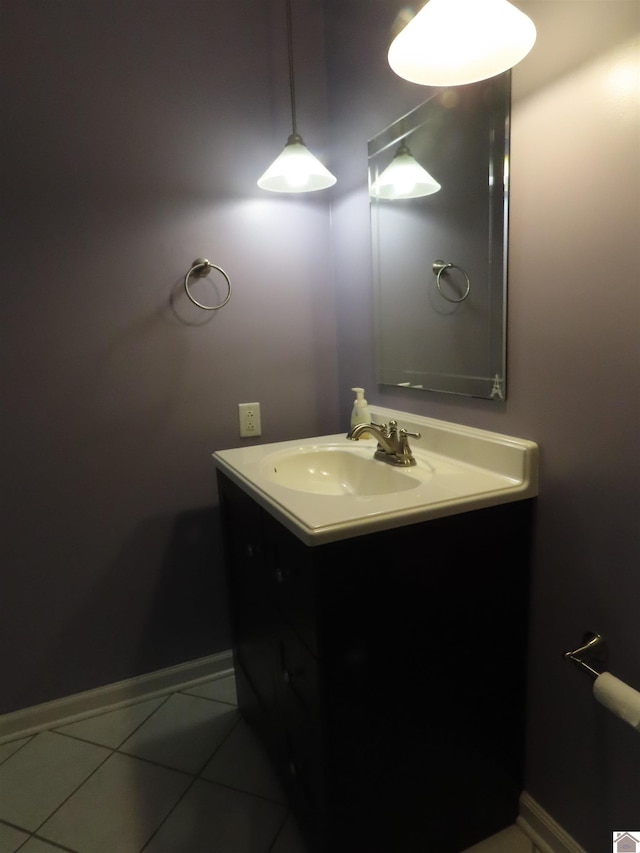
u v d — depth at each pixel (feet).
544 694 3.95
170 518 5.85
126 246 5.28
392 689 3.57
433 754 3.82
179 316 5.59
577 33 3.15
